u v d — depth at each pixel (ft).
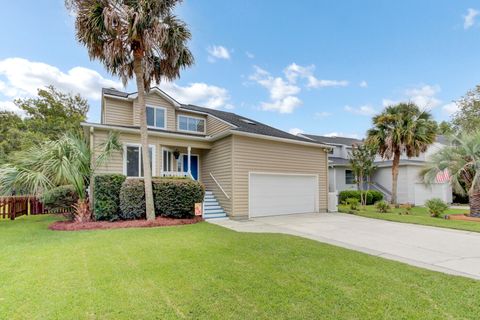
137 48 29.55
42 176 27.81
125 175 33.55
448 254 18.80
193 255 16.60
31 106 73.20
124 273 13.37
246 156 37.70
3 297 10.61
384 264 15.64
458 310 9.95
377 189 70.64
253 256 16.63
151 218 30.04
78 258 15.84
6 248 18.20
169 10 29.60
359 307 10.12
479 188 37.68
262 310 9.80
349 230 28.19
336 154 76.84
